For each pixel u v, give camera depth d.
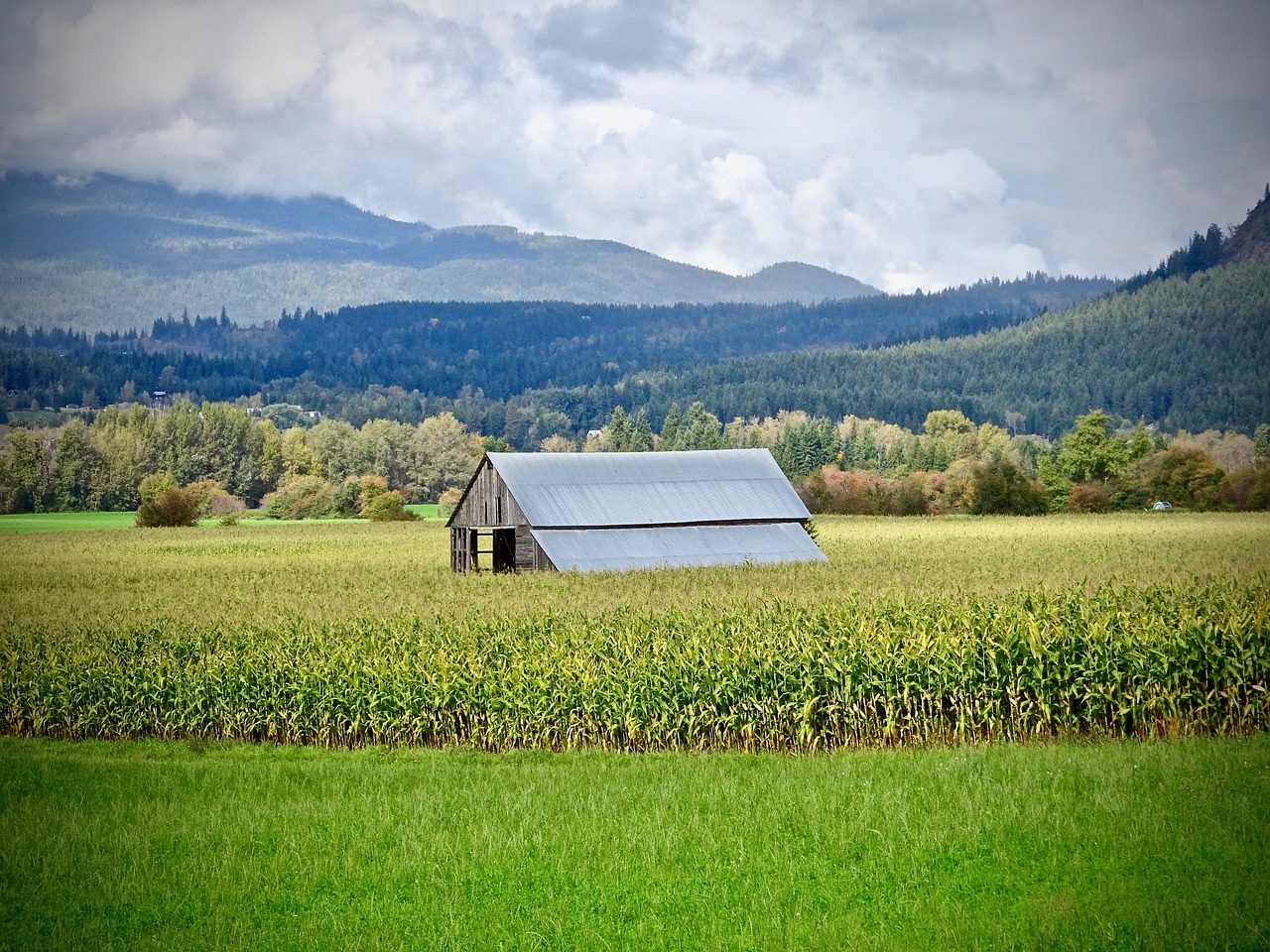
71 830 26.94
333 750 37.78
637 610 51.00
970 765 30.47
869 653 36.12
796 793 28.28
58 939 20.86
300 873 23.86
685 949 19.91
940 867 22.97
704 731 36.75
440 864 24.14
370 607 59.34
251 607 61.38
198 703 39.84
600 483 93.38
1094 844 23.62
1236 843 23.11
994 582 68.25
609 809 27.47
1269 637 35.25
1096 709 35.09
